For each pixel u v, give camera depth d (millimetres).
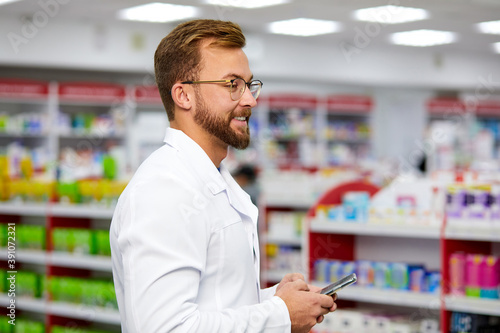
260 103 12641
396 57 14008
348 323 4609
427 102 14078
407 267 4363
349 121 14195
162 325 1523
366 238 4992
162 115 11828
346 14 10469
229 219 1744
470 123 14742
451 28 11656
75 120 11180
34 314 6895
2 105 11461
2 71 11523
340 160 13578
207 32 1765
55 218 6398
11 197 6781
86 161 10742
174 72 1795
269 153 12797
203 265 1645
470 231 3963
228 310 1622
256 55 12461
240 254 1744
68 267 6469
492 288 3936
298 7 9922
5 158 6941
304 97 12867
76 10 10148
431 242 4664
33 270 6957
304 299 1701
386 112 14969
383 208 4441
